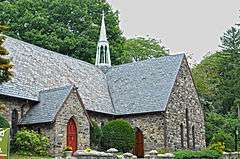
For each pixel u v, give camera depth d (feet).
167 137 130.21
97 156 82.17
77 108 113.80
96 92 141.38
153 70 147.84
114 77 155.74
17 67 118.93
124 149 124.16
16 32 179.93
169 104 133.39
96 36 191.11
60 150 106.52
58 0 190.90
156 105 132.98
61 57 144.05
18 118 110.83
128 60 225.97
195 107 147.02
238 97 207.21
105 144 124.26
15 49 125.29
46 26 182.29
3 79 80.64
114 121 126.31
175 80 138.51
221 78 225.56
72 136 112.37
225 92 211.41
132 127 131.95
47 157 100.58
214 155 118.62
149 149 131.64
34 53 132.36
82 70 147.95
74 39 181.06
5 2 188.85
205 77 233.14
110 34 201.87
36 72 124.57
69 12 191.62
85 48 184.96
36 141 102.78
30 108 114.11
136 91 143.23
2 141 55.42
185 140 138.92
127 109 137.69
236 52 226.58
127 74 153.58
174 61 145.48
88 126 116.57
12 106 109.29
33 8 186.70
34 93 115.96
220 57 234.17
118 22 207.21
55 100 111.75
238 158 125.29
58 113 107.65
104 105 137.59
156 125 131.75
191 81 146.92
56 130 106.52
